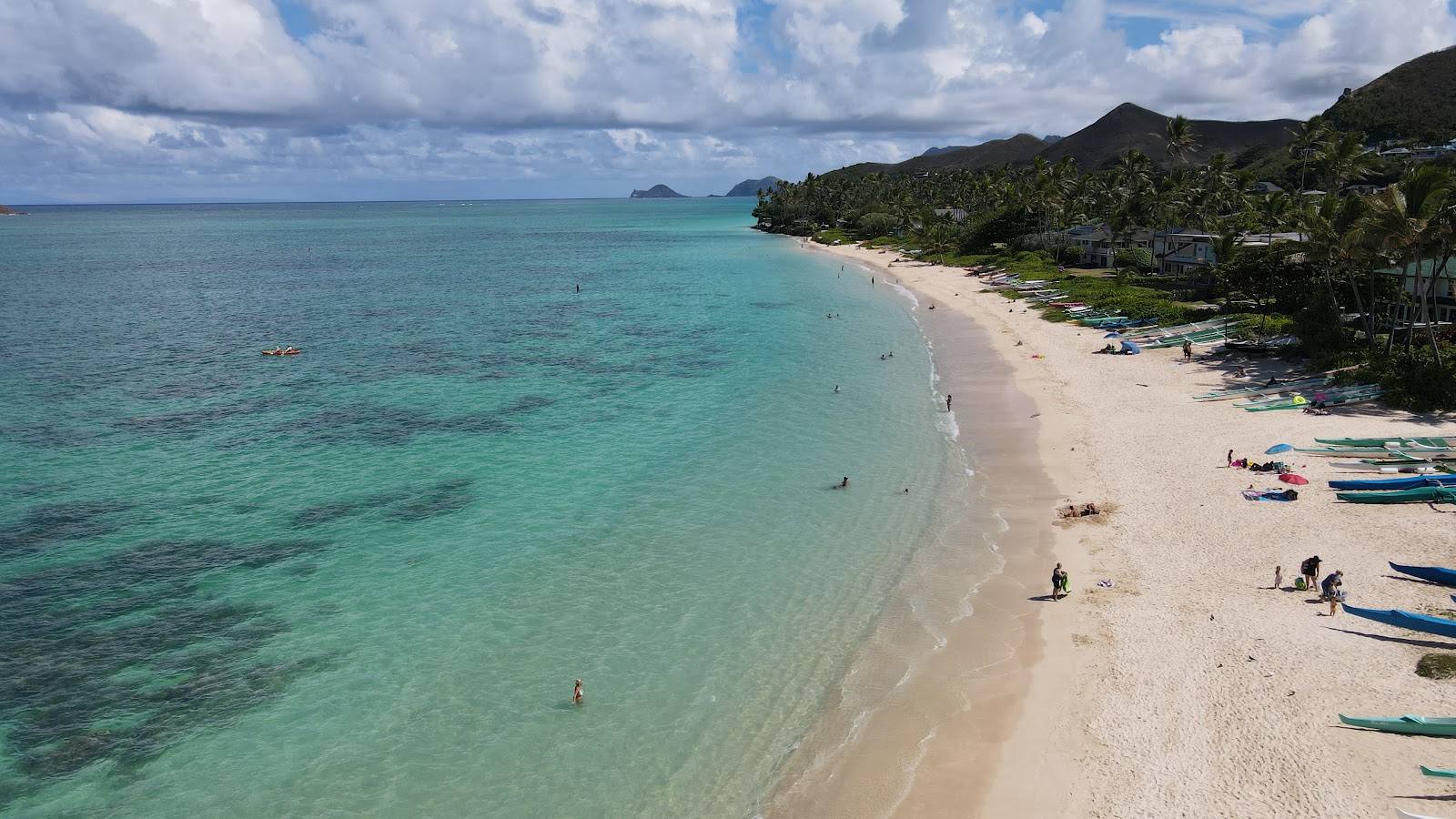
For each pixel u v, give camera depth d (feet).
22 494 160.66
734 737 93.35
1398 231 193.06
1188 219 421.59
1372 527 128.47
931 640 110.01
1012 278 433.89
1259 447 166.71
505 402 225.35
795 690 101.19
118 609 120.37
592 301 417.08
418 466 176.96
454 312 383.86
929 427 197.77
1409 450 156.56
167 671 106.11
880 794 83.76
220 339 315.78
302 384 245.65
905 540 139.54
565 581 127.95
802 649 109.60
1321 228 220.43
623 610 119.65
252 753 91.66
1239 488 147.33
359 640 112.78
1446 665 93.61
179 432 198.70
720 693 101.09
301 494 161.79
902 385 237.45
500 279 521.65
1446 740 82.58
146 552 137.59
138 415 212.84
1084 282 387.96
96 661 107.96
